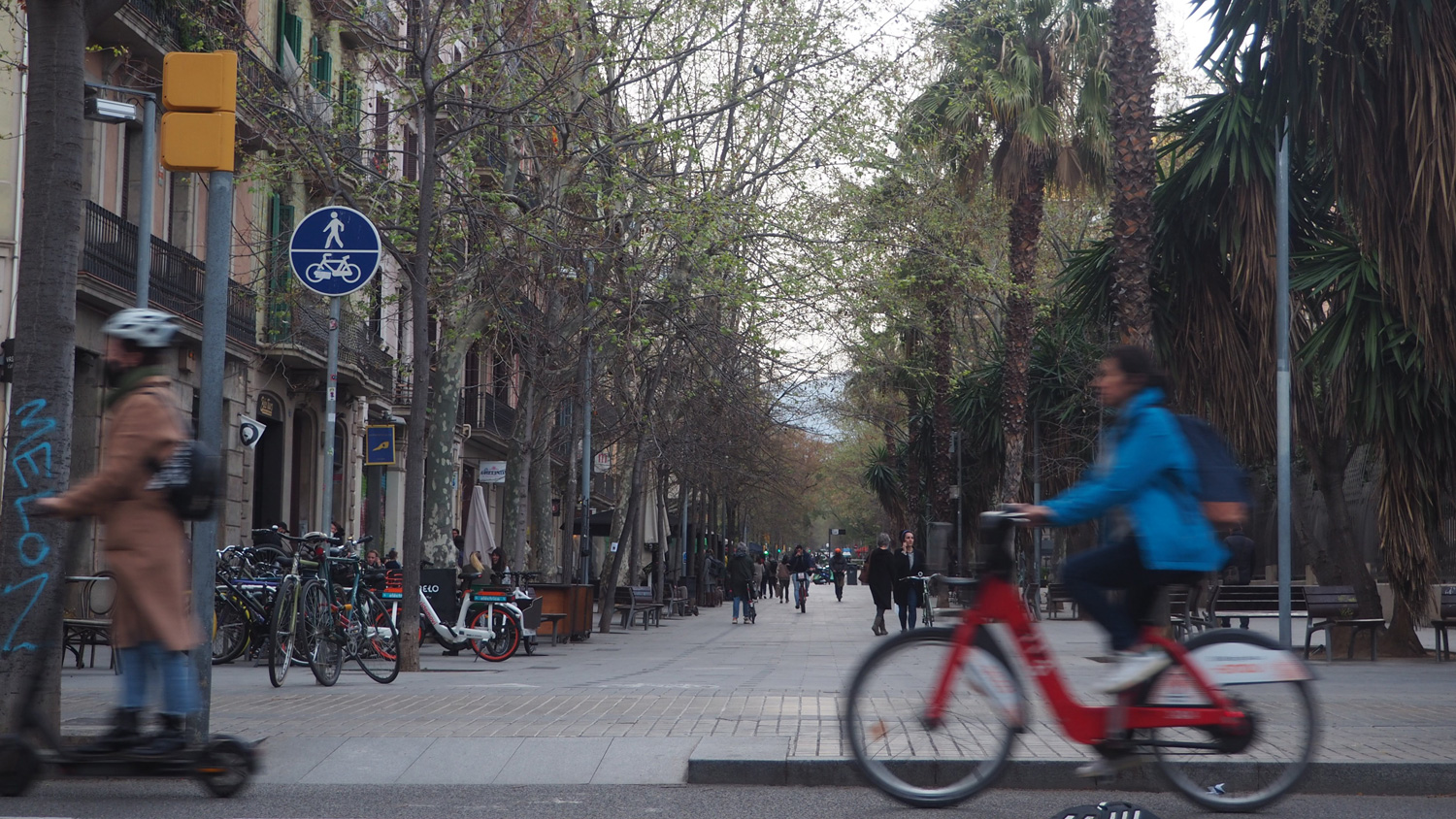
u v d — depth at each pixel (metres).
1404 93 11.03
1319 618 16.23
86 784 6.22
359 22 18.16
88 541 17.17
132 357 5.77
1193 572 5.38
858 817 5.51
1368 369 15.41
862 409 37.03
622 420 27.72
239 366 25.67
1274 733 5.63
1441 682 11.97
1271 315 15.97
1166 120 16.55
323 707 8.94
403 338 34.78
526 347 22.33
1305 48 11.41
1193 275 16.42
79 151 6.99
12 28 18.77
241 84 18.52
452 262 19.42
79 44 7.00
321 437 30.12
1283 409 15.56
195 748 5.82
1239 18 11.67
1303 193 16.66
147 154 16.05
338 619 11.95
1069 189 26.81
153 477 5.70
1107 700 5.57
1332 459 17.77
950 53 21.84
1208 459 5.44
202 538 6.57
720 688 11.73
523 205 19.03
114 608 5.83
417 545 14.05
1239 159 15.51
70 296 6.89
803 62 19.36
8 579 6.55
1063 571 5.67
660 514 38.72
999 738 5.62
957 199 25.19
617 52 18.11
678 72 19.66
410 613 14.00
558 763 6.61
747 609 32.56
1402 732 7.19
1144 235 16.03
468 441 39.78
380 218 18.59
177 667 5.80
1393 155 11.34
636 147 18.78
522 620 17.28
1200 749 5.59
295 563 13.23
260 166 19.56
